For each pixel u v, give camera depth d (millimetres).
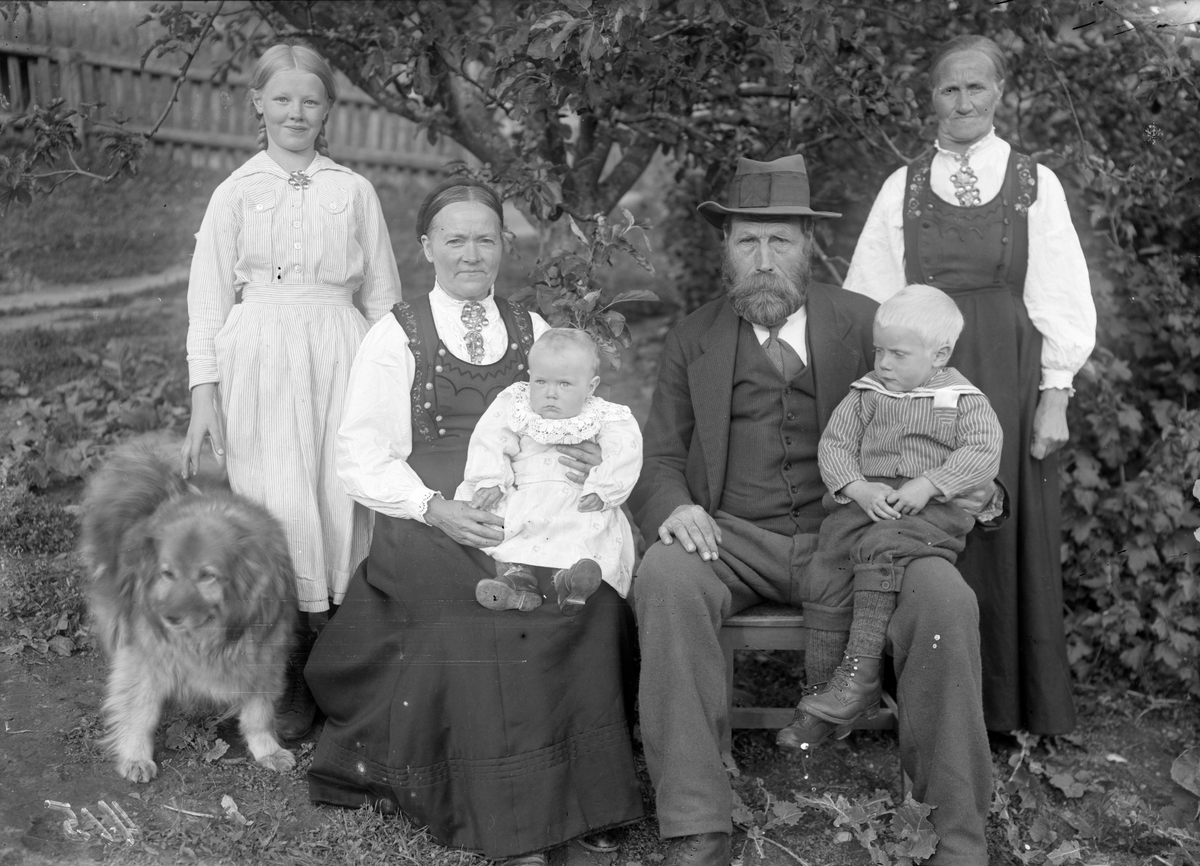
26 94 6172
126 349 5770
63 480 4660
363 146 8891
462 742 2865
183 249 6824
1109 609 4043
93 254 6512
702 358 3361
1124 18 4062
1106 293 4430
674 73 4203
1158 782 3479
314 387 3389
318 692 3111
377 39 4438
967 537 3498
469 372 3203
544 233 5000
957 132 3453
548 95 3795
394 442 3203
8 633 3715
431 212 3201
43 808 2932
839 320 3348
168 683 3080
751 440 3305
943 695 2877
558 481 3012
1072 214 4574
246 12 5250
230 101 7488
